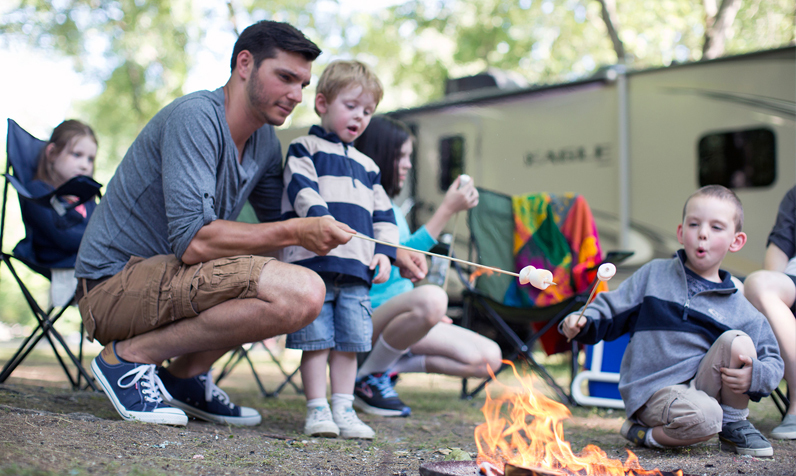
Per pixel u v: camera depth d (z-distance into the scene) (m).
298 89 2.09
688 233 2.09
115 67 11.81
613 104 5.59
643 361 2.05
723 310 2.03
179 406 2.23
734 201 2.07
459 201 3.07
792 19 9.66
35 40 11.48
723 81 5.11
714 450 2.00
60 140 3.03
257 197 2.47
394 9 11.82
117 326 2.00
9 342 9.28
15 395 2.33
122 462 1.48
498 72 6.67
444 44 11.41
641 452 1.98
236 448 1.78
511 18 11.48
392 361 2.85
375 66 11.79
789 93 4.80
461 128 6.31
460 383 4.88
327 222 1.91
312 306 1.91
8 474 1.26
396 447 2.03
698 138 5.19
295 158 2.34
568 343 3.74
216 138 2.02
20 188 2.61
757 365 1.83
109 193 2.13
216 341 1.97
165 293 1.93
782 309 2.29
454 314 5.81
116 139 13.09
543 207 3.77
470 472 1.46
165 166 1.97
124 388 1.96
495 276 3.77
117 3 11.15
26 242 2.82
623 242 5.47
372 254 2.37
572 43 11.54
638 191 5.45
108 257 2.07
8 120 2.89
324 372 2.24
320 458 1.76
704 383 1.94
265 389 4.04
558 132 5.83
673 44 10.52
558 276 3.63
